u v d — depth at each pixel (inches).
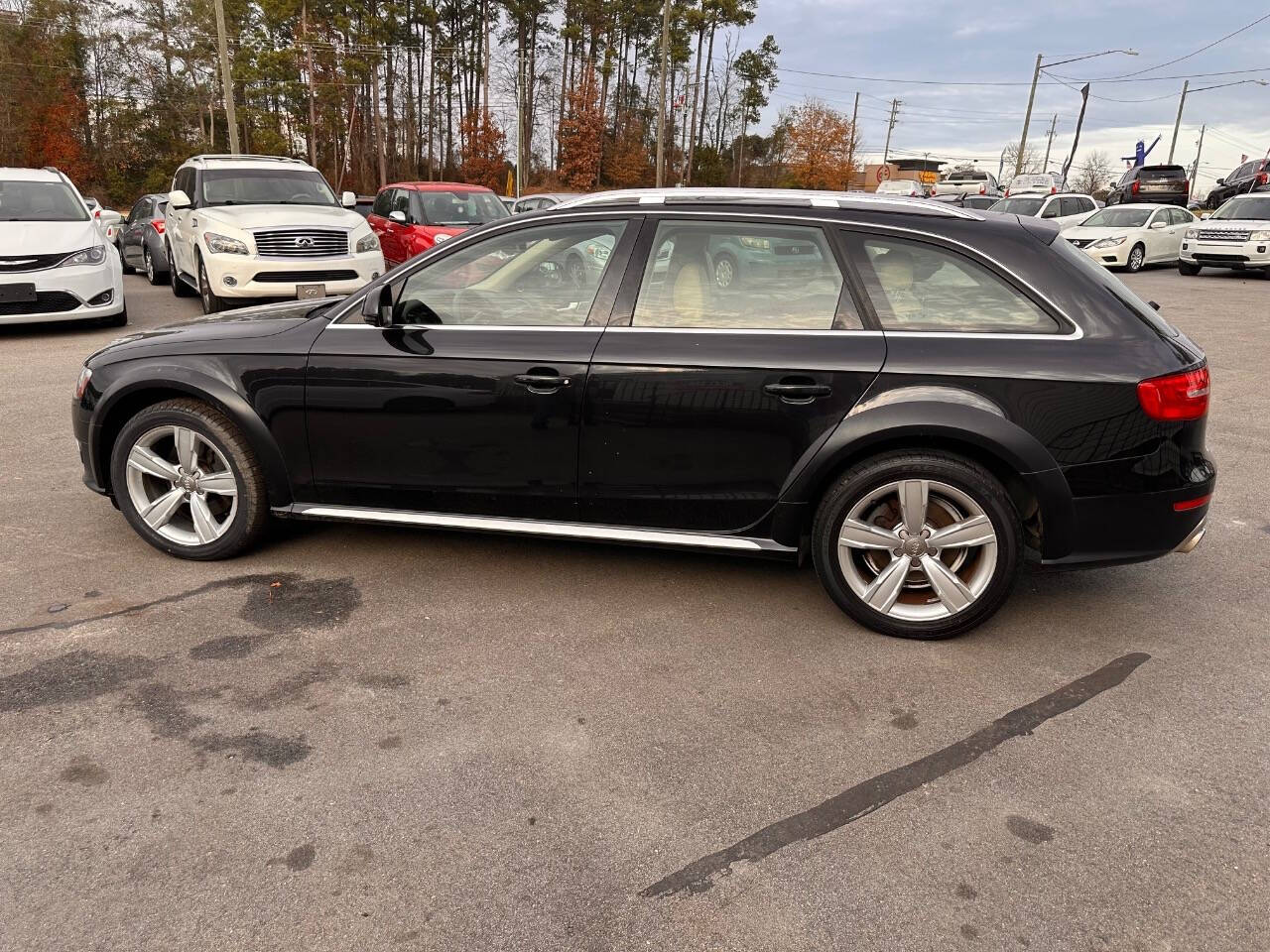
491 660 127.6
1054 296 127.8
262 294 403.5
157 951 77.0
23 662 123.6
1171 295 622.8
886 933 80.0
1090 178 3080.7
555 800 97.7
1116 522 127.3
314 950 77.4
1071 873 87.8
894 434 127.5
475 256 143.4
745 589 152.9
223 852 88.9
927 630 133.7
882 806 97.4
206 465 157.2
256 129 2068.2
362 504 151.3
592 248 140.3
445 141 2723.9
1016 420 125.1
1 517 178.5
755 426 132.0
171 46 2130.9
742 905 83.0
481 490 144.7
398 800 97.1
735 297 135.6
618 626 138.8
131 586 148.8
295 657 127.1
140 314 463.5
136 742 106.4
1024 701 119.2
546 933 79.6
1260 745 109.8
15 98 2020.2
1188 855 90.4
